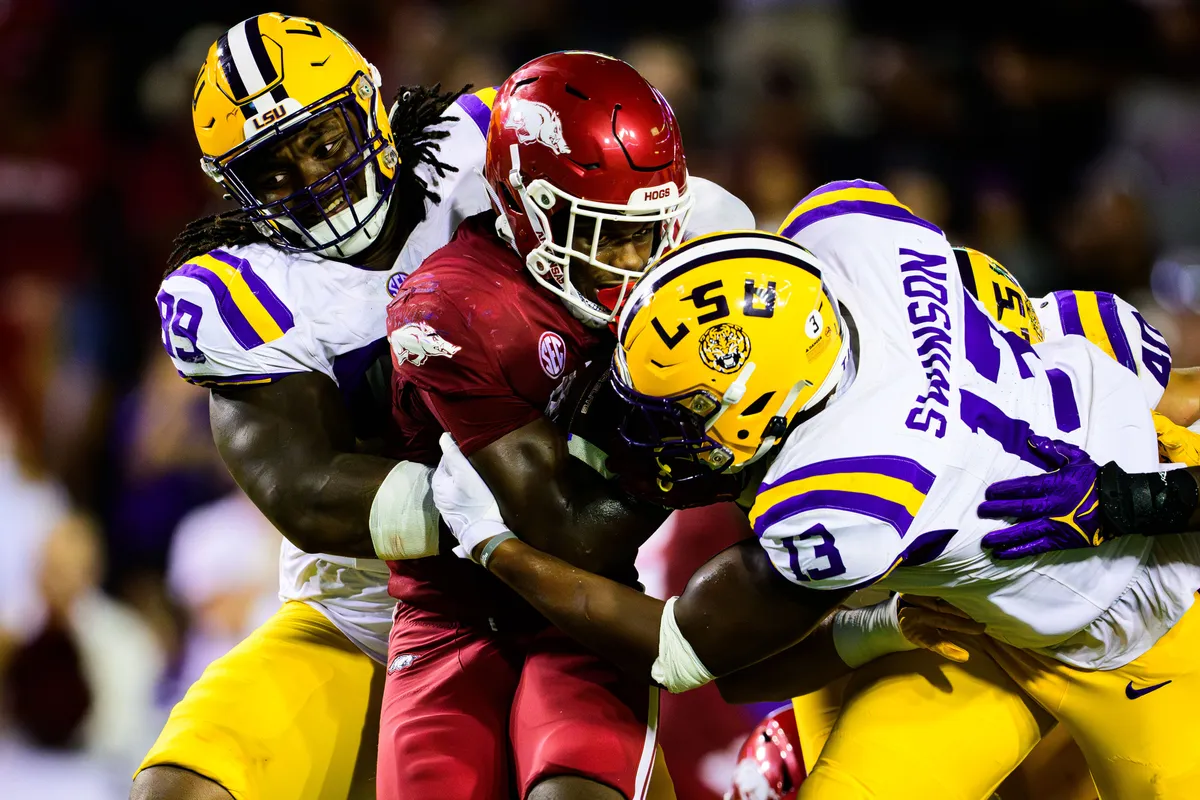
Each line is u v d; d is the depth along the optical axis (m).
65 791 18.38
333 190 10.71
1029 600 10.04
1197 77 28.69
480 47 28.36
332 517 10.53
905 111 26.77
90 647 19.55
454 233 11.38
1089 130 27.34
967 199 25.95
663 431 9.39
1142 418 10.38
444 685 10.90
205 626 19.06
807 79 27.25
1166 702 10.41
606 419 10.12
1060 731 11.80
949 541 9.44
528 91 10.05
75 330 26.14
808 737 11.93
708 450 9.33
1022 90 27.48
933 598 10.54
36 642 19.31
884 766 10.47
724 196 11.42
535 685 10.52
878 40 28.75
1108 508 9.56
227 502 20.00
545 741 10.12
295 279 10.94
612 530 9.95
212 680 11.49
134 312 26.97
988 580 9.88
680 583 14.74
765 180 24.80
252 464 10.72
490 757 10.67
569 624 9.80
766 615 9.41
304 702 11.58
